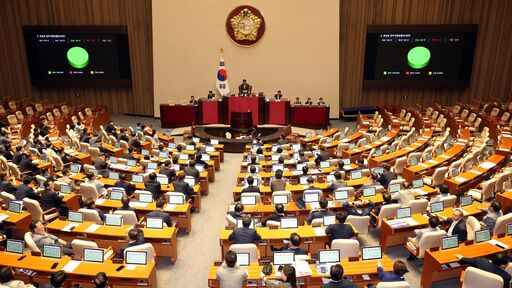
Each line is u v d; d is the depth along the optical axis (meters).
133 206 10.32
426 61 23.89
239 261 7.29
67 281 7.25
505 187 11.39
